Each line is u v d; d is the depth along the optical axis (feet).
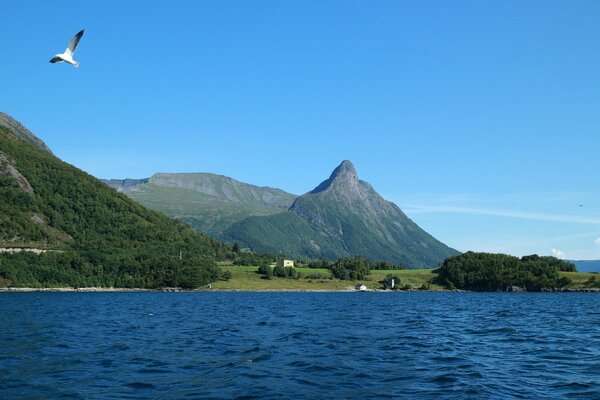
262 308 372.58
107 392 96.22
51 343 161.07
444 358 136.05
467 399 91.86
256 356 137.28
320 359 132.57
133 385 102.06
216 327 219.20
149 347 154.51
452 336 188.96
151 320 255.91
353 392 97.09
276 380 106.83
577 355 143.43
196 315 294.46
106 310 334.24
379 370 118.32
